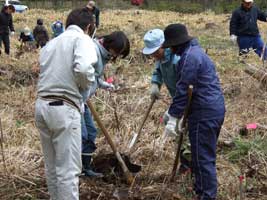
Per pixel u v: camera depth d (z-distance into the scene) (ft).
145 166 18.52
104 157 18.31
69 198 14.01
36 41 47.50
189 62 14.92
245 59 34.65
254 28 34.76
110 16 83.05
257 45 35.04
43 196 16.58
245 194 16.69
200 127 15.33
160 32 16.28
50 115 13.67
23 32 47.47
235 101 26.40
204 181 15.58
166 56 16.31
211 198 15.58
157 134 21.53
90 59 13.38
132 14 88.53
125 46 16.22
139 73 33.19
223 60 37.29
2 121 22.44
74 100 13.83
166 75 16.81
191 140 15.64
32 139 21.02
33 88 28.94
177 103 15.05
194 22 75.97
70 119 13.73
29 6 120.67
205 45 49.49
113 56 16.46
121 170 17.83
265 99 26.48
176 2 128.77
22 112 24.71
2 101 26.43
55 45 13.85
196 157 15.57
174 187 16.97
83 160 17.52
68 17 14.28
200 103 15.21
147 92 27.37
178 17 83.97
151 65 35.78
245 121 23.58
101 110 23.79
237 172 18.25
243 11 34.81
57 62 13.69
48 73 13.78
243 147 20.08
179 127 15.43
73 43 13.65
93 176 17.67
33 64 34.99
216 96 15.33
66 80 13.65
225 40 54.29
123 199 16.34
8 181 17.21
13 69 33.99
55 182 14.94
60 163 13.99
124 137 20.62
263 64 30.76
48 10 98.32
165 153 19.48
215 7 119.85
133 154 19.25
